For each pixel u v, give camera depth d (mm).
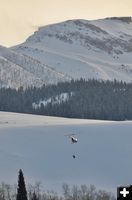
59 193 180250
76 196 158875
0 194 156750
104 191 167000
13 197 157000
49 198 161375
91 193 163000
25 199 106562
